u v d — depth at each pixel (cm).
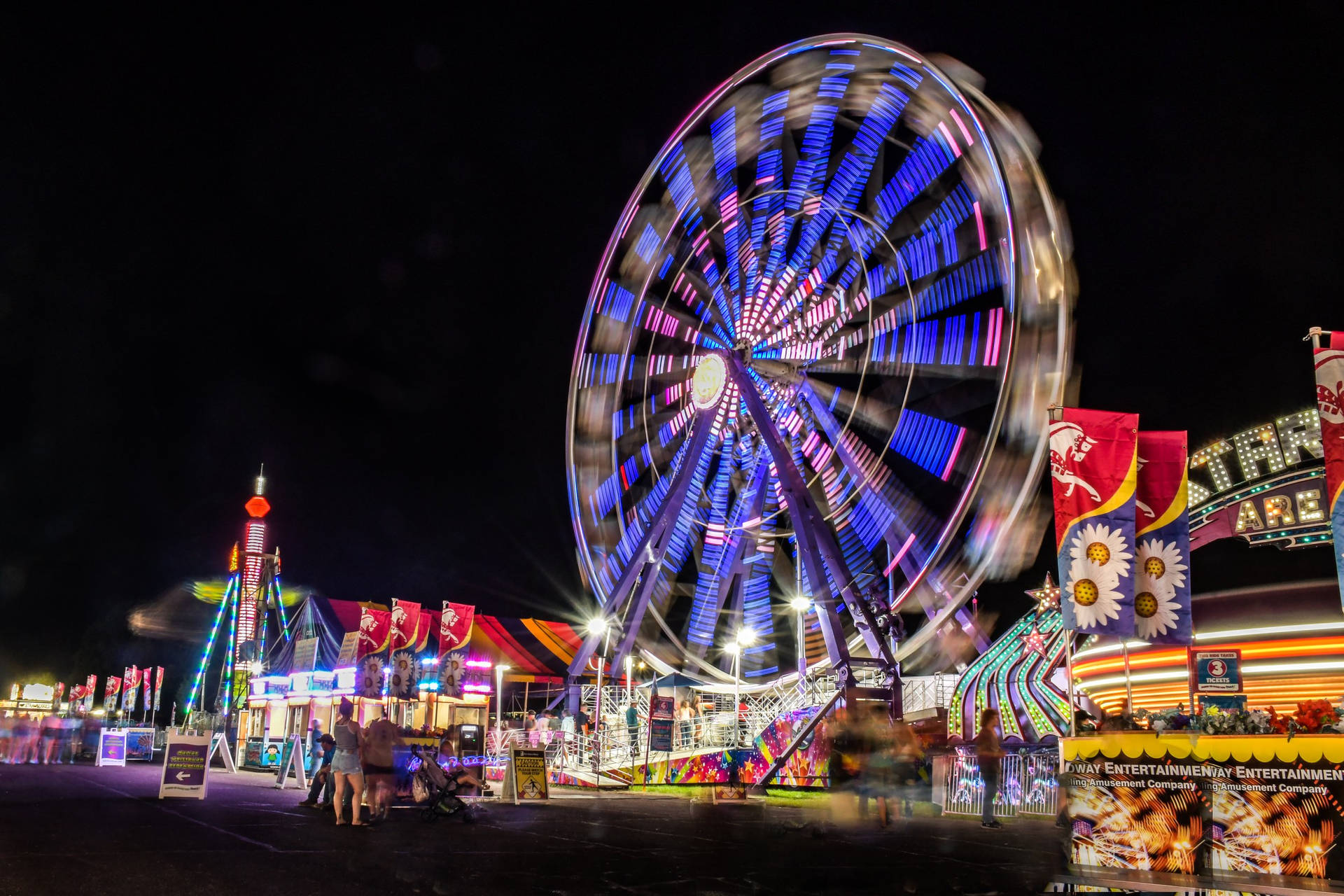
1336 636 1666
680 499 2947
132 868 816
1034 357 2202
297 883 761
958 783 1853
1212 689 1101
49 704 5266
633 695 2877
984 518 2211
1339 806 830
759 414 2741
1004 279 2244
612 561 3070
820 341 2769
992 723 1481
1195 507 1981
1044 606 2256
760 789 2294
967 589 2231
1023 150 2295
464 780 1430
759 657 2972
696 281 3073
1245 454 1931
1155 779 911
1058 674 2189
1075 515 1116
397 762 1725
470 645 3681
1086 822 940
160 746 4231
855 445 2600
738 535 2878
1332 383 1021
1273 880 827
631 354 3119
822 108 2814
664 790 2338
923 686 2627
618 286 3195
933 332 2434
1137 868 905
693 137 3078
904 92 2578
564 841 1127
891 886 817
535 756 1883
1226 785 879
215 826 1185
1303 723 859
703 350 3048
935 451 2350
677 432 3053
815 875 874
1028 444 2181
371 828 1246
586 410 3162
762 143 2969
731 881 834
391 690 2197
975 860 989
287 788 2014
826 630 2486
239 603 4306
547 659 3850
